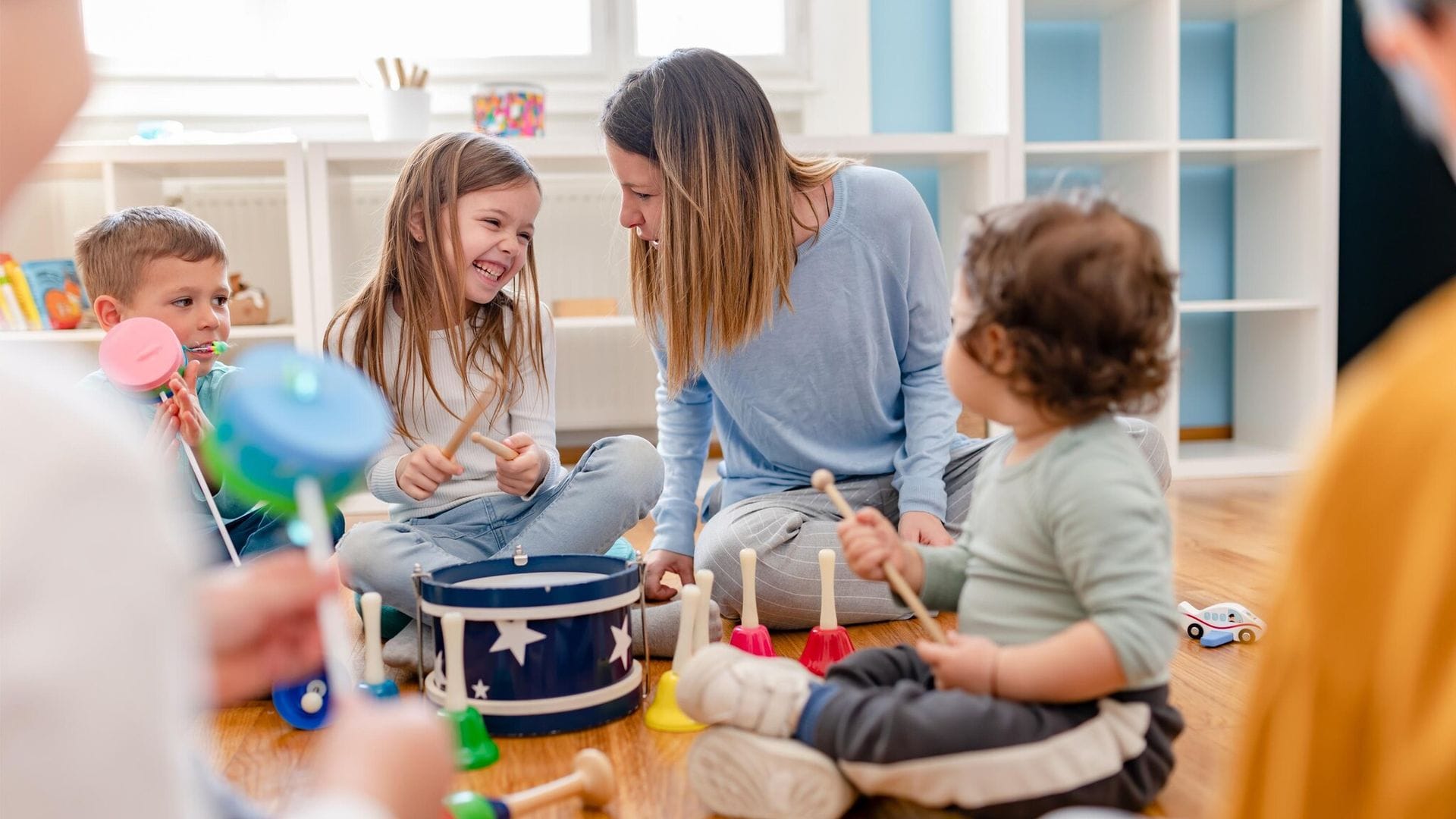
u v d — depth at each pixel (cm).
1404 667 41
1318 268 267
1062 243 82
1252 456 274
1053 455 85
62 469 30
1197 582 164
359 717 46
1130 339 83
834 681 90
